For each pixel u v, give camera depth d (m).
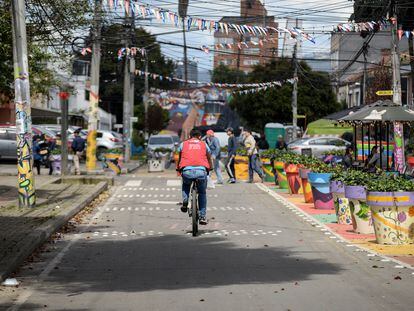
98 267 11.76
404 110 22.81
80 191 24.62
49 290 10.00
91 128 33.53
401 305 8.74
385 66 41.12
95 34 31.77
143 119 77.06
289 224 17.33
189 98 83.25
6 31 22.20
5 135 44.28
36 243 13.48
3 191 24.50
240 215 19.27
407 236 13.88
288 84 63.59
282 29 22.08
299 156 25.72
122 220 18.36
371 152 26.28
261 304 8.85
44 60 36.00
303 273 11.03
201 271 11.28
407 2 30.22
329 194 20.09
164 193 26.23
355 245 13.91
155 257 12.68
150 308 8.73
